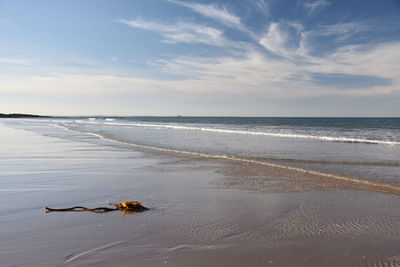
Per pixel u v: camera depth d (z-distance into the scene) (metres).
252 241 4.83
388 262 4.12
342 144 21.45
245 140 25.09
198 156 15.34
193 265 4.00
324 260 4.19
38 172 10.76
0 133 32.47
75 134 32.22
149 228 5.34
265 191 8.23
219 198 7.49
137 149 18.38
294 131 39.12
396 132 36.34
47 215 6.03
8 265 3.92
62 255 4.23
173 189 8.44
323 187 8.66
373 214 6.21
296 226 5.54
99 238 4.86
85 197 7.49
